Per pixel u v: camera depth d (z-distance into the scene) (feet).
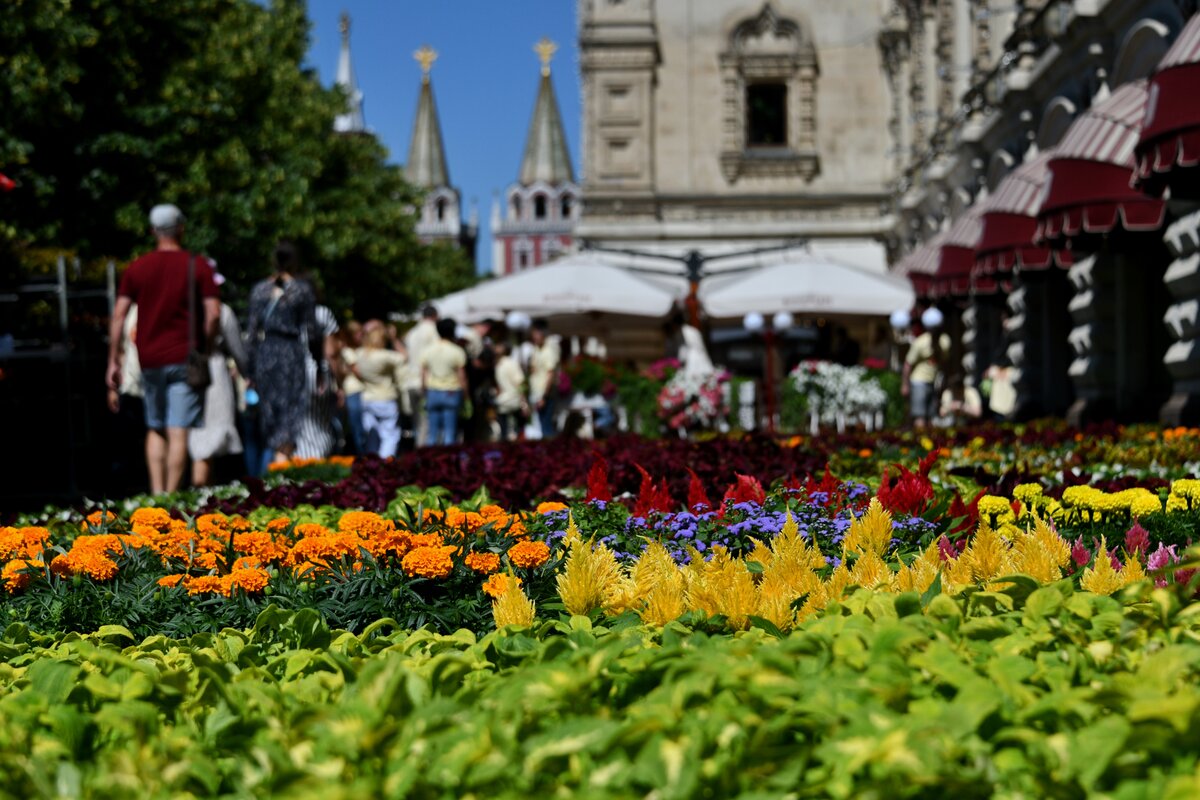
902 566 15.89
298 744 9.89
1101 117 57.57
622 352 133.59
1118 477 31.53
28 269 80.69
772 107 139.85
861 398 77.82
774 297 82.94
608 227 136.46
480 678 11.69
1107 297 70.74
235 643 14.28
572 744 9.09
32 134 87.86
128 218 92.58
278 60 144.66
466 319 96.17
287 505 32.22
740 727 9.27
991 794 8.69
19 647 15.31
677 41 137.69
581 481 35.76
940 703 9.80
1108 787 8.70
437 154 519.60
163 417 39.60
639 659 10.91
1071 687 10.43
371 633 15.14
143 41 92.32
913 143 125.39
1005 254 71.41
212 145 106.83
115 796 9.09
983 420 75.82
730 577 15.25
